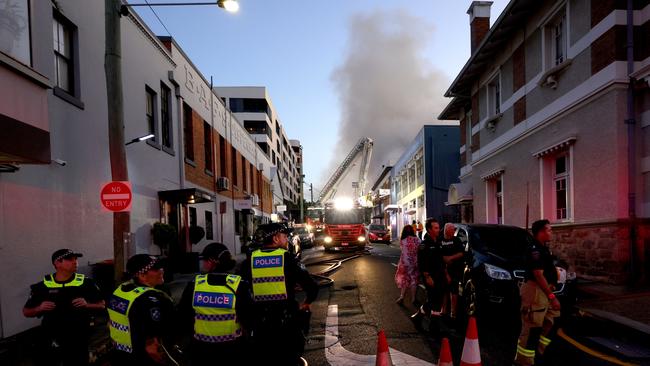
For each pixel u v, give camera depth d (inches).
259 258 142.9
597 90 331.6
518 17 455.2
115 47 264.5
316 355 196.5
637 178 312.0
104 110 341.4
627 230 308.8
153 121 470.9
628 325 208.1
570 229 372.2
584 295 289.0
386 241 1219.9
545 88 417.4
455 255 246.7
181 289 374.9
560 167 409.4
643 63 312.3
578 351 190.5
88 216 311.4
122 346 105.7
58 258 149.9
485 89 588.1
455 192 695.1
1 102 185.5
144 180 427.8
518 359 172.2
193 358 110.4
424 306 242.4
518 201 478.3
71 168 292.7
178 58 546.3
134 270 112.7
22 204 241.8
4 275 225.8
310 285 144.7
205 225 653.9
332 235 858.1
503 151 521.0
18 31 199.5
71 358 147.3
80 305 147.7
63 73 299.1
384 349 129.6
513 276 242.2
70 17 301.1
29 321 242.1
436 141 1066.7
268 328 134.8
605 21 325.4
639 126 313.4
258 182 1272.1
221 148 805.2
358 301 321.1
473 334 136.3
